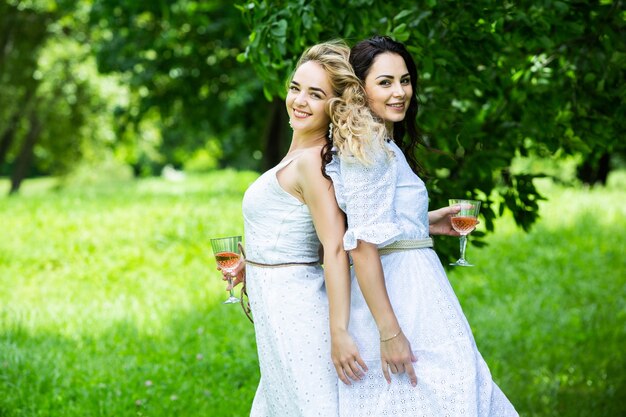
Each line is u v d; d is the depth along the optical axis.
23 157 25.22
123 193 18.08
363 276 2.60
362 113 2.71
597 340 7.14
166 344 6.36
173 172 38.19
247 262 2.93
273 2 4.22
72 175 26.81
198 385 5.33
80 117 24.19
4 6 20.67
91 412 4.80
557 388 5.67
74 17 20.97
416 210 2.79
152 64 16.12
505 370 6.16
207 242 10.29
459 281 9.02
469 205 3.20
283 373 2.79
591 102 4.49
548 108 4.54
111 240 10.26
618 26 4.32
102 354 6.05
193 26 15.23
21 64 21.81
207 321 6.96
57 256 9.53
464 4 4.11
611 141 4.77
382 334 2.62
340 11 4.13
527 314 7.97
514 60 4.65
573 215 12.59
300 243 2.83
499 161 4.55
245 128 18.34
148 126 25.23
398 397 2.66
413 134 3.18
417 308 2.71
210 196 15.77
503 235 11.14
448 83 4.32
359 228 2.57
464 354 2.71
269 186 2.82
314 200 2.71
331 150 2.72
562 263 9.98
